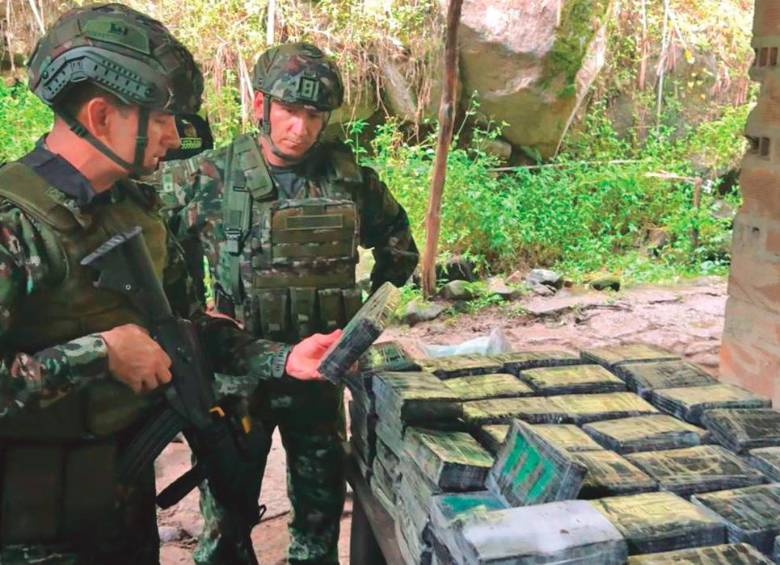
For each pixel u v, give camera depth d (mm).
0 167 1518
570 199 7953
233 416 1904
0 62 8219
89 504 1582
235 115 8078
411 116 8648
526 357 2293
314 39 8414
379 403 1998
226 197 2361
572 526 1350
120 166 1507
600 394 2055
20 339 1501
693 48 9523
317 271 2373
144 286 1608
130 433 1677
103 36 1422
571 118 8664
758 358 2857
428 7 8422
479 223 7488
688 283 7141
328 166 2445
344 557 3131
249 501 1926
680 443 1805
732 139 9062
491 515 1376
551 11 8062
